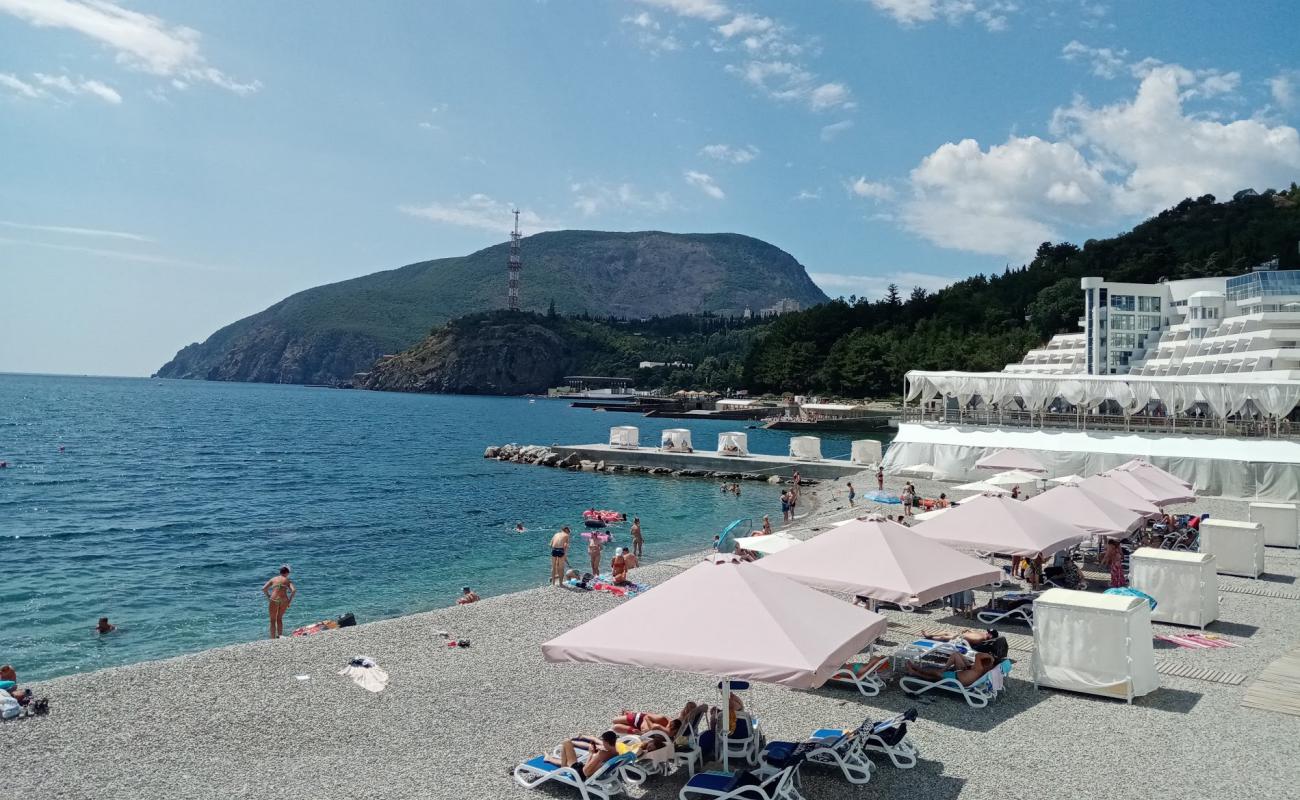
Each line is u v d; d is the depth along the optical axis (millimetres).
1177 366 88500
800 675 10820
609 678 17844
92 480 67438
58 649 24641
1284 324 82000
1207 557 21750
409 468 79688
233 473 74375
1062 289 181125
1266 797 12164
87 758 13469
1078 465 53188
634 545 37750
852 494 49969
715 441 122250
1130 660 16094
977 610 22906
